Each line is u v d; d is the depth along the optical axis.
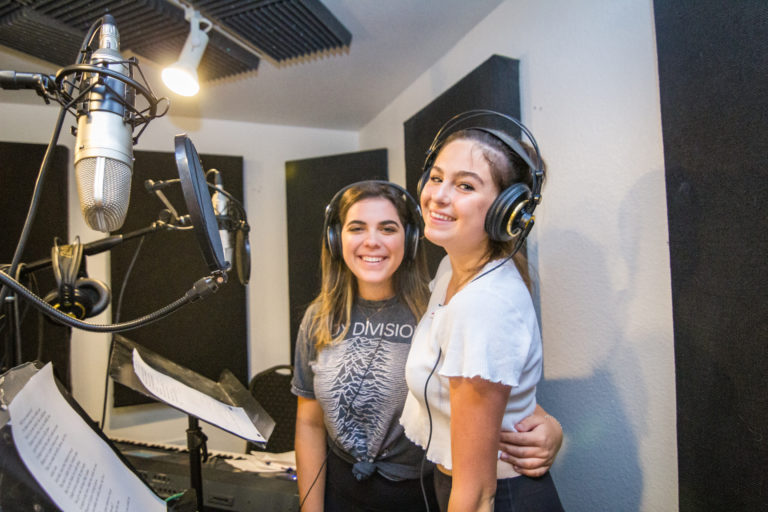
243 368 2.73
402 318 1.20
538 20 1.40
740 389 0.83
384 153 2.60
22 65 1.94
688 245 0.94
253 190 2.88
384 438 1.13
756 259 0.80
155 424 2.61
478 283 0.73
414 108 2.26
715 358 0.88
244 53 1.85
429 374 0.82
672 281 0.98
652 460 1.07
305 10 1.50
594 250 1.22
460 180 0.74
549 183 1.38
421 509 1.13
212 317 2.65
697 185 0.91
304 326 1.30
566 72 1.30
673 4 0.96
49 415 0.59
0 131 2.37
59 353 2.30
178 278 2.57
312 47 1.76
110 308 2.49
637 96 1.09
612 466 1.18
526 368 0.77
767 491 0.79
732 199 0.84
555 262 1.36
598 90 1.19
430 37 1.81
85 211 0.62
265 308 2.88
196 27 1.49
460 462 0.69
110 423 2.53
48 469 0.52
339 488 1.21
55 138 0.65
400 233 1.15
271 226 2.91
